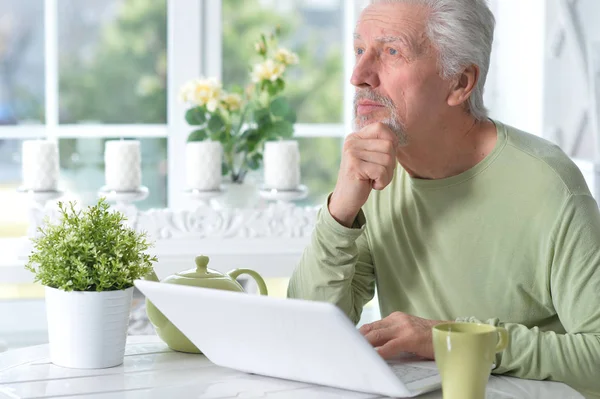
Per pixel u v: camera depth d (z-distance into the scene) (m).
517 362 1.36
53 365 1.37
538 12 3.34
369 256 1.71
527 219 1.53
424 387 1.24
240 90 3.11
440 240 1.60
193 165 2.79
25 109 3.56
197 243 2.65
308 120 3.97
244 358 1.31
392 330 1.39
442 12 1.51
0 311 3.27
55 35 3.55
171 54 3.60
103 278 1.32
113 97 3.61
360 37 1.56
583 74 3.24
